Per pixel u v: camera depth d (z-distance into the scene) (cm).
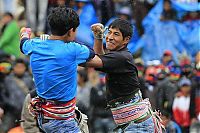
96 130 2719
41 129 1546
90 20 3119
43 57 1494
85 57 1509
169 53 3088
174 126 2769
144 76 2900
